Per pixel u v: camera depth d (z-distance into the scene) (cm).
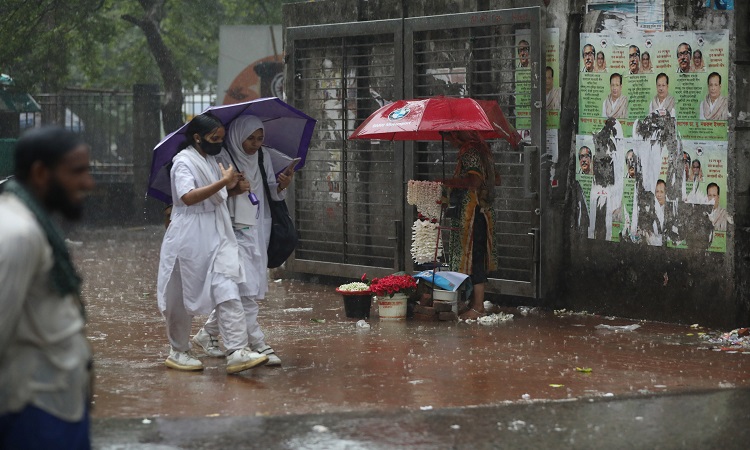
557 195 1295
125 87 3959
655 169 1198
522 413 782
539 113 1280
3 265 438
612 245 1247
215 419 768
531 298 1340
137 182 2947
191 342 1127
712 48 1137
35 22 3002
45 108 3009
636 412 784
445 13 1398
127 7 3675
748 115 1124
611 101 1237
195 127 936
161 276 947
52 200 471
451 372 939
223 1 3731
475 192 1245
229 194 948
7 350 460
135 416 778
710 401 819
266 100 968
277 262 1020
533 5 1302
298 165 1038
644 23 1198
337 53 1545
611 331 1160
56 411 468
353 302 1264
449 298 1250
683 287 1182
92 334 1168
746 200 1132
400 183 1437
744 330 1103
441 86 1412
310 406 807
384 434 724
